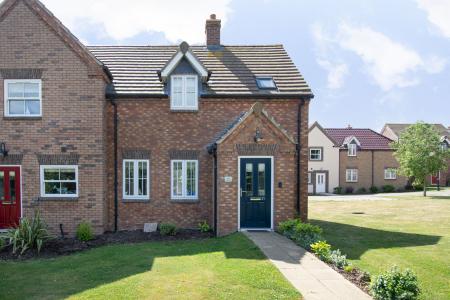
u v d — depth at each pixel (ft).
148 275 28.50
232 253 34.32
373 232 49.21
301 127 51.01
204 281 26.50
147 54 59.41
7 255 37.63
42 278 29.40
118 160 50.16
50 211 46.80
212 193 49.75
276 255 33.14
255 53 60.80
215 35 62.90
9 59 46.37
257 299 23.27
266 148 44.83
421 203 90.48
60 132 46.65
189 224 50.47
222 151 44.45
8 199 46.88
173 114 50.65
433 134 113.29
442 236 46.44
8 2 46.32
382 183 145.18
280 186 44.98
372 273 30.37
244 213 45.60
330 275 27.76
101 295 24.61
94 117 46.75
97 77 46.68
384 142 150.00
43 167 46.96
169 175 50.55
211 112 50.85
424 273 30.78
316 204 90.53
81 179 46.83
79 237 43.68
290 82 53.06
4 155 46.37
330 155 140.67
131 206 50.19
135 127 50.29
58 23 46.34
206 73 50.29
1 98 46.44
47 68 46.47
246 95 50.21
